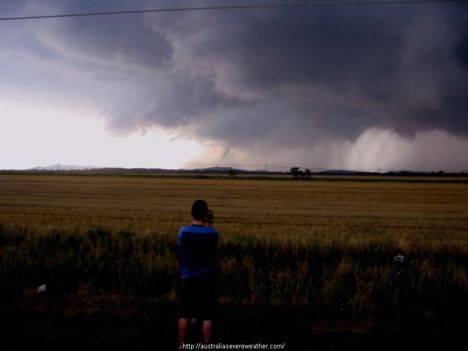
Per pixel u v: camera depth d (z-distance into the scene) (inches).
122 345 183.9
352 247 421.7
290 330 208.7
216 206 1296.8
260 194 1962.4
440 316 234.4
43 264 325.7
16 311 231.6
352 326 217.0
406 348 186.7
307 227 767.1
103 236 454.9
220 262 330.6
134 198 1568.7
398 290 266.2
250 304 249.0
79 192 1904.5
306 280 295.9
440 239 631.8
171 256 349.7
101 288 278.8
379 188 2704.2
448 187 2920.8
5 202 1316.4
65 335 194.5
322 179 4480.8
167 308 239.5
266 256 388.2
